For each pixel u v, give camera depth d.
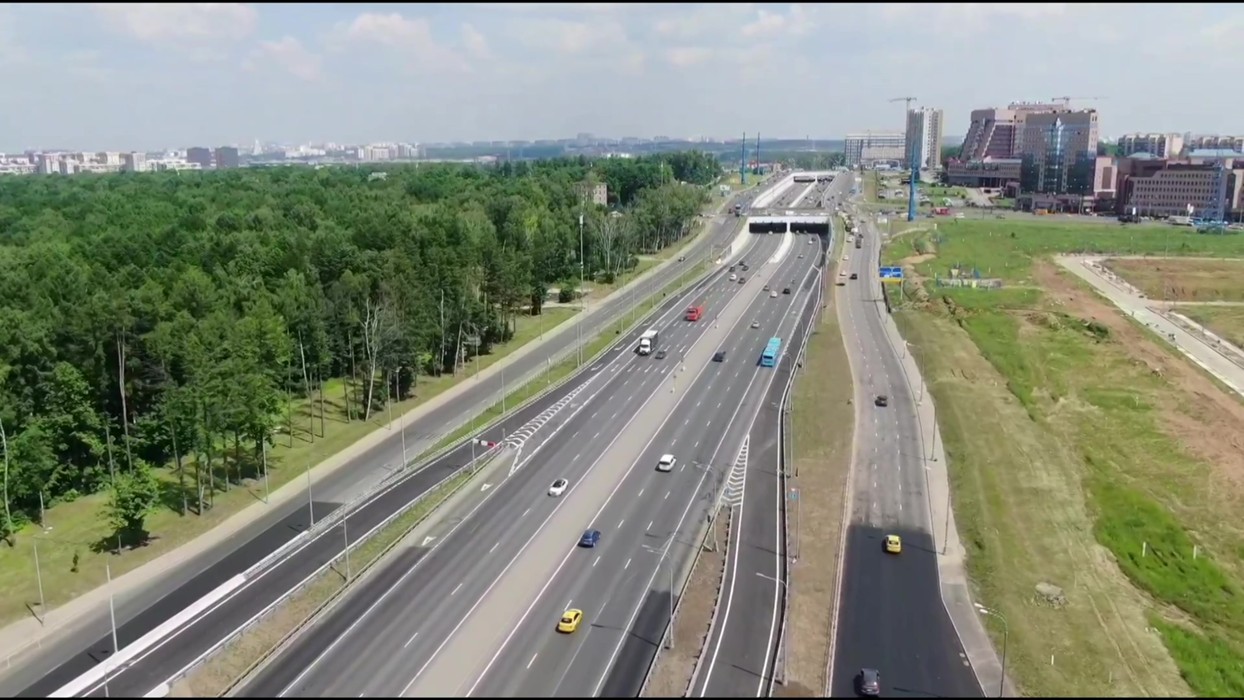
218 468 144.88
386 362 168.12
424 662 89.88
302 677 87.56
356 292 178.25
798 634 95.25
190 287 165.75
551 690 85.25
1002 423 161.38
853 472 139.25
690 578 106.19
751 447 149.50
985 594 105.50
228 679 87.88
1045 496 133.12
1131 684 90.12
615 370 195.62
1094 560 116.12
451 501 129.38
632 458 145.25
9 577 111.81
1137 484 141.62
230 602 102.88
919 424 160.38
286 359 156.75
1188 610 107.19
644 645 92.88
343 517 124.12
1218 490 140.00
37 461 125.19
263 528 123.50
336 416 168.75
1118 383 191.25
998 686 88.31
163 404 136.75
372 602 101.75
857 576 108.50
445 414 169.25
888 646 94.38
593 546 114.50
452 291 196.00
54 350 136.88
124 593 107.31
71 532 124.19
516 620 97.50
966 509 127.06
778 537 117.25
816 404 170.38
